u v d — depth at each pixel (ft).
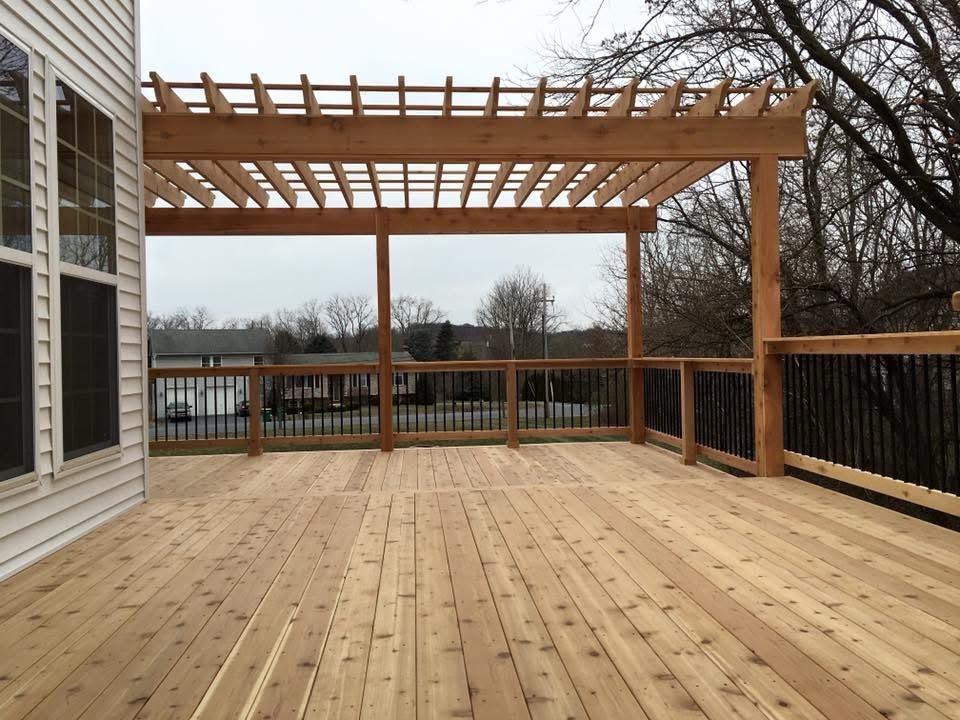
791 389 15.75
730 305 31.89
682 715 5.36
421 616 7.57
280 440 22.25
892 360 13.74
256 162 16.17
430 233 23.12
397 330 107.24
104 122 12.75
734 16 25.55
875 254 27.22
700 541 10.43
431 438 22.84
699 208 33.83
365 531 11.43
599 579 8.72
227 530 11.68
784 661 6.28
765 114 15.78
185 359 111.45
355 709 5.53
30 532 9.84
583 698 5.66
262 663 6.43
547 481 17.17
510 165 17.85
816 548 9.95
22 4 9.78
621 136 15.48
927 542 10.20
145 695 5.82
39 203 10.19
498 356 94.53
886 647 6.55
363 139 15.19
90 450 11.87
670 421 21.20
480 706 5.55
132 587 8.75
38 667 6.40
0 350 9.18
